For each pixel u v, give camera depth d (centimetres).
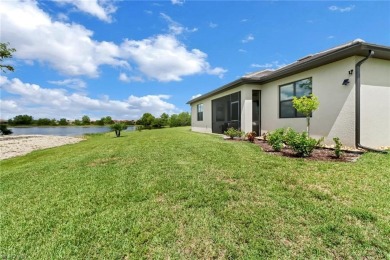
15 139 2138
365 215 269
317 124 796
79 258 221
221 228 259
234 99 1261
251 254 214
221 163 538
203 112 1809
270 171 459
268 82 1067
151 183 417
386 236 231
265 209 297
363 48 605
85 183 442
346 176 412
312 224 258
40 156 947
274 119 1027
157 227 266
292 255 210
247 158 586
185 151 722
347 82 679
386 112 721
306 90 852
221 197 339
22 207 347
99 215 304
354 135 664
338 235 236
